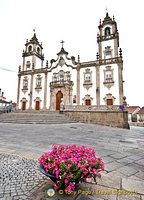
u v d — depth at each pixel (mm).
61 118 17000
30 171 3031
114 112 16078
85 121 17641
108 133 9984
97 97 21281
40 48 32906
